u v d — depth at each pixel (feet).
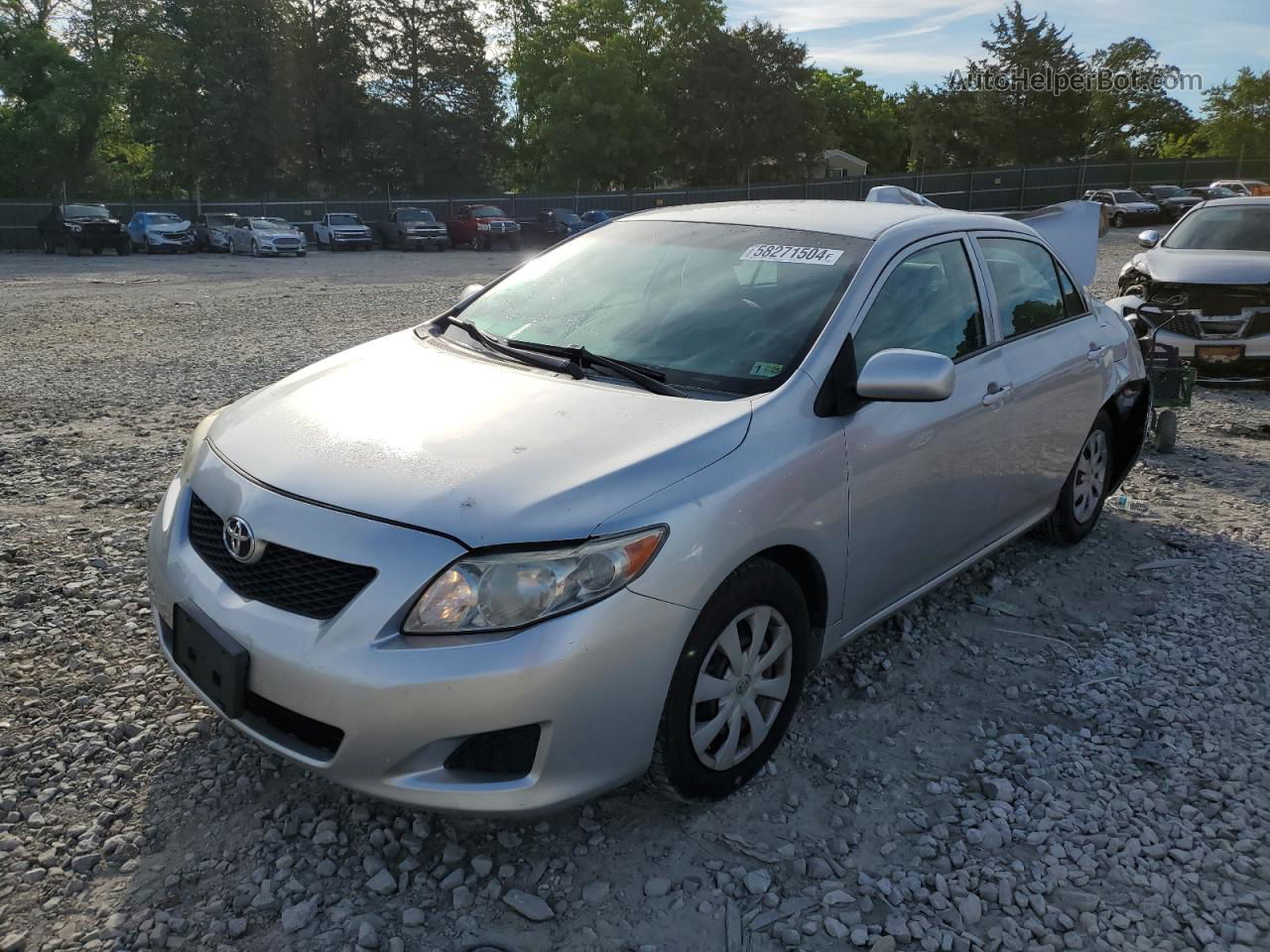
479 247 123.13
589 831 9.21
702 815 9.48
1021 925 8.28
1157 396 22.35
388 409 9.89
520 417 9.50
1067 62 202.49
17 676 11.51
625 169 186.39
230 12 162.30
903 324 11.48
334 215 123.75
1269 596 14.74
